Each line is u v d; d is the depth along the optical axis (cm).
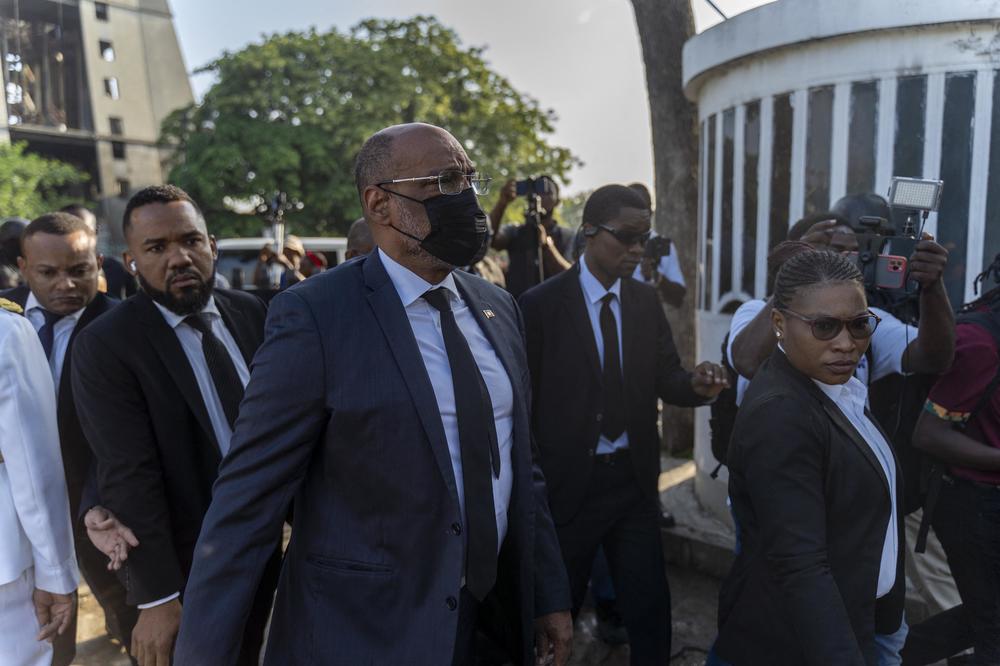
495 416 158
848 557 156
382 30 2244
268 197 2053
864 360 218
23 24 2788
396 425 137
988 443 202
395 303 144
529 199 376
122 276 477
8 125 2719
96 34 2964
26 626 197
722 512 382
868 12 284
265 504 135
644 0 477
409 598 139
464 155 149
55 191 2680
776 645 163
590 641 310
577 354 244
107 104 2998
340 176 2033
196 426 194
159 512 184
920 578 270
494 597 168
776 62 326
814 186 318
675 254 459
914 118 289
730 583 179
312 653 138
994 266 218
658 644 241
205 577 132
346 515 140
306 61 2125
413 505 138
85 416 185
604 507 245
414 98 2108
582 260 254
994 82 273
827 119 310
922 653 224
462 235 144
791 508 151
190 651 130
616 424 245
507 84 2306
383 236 148
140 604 182
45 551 193
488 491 147
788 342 161
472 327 160
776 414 155
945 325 195
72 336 240
